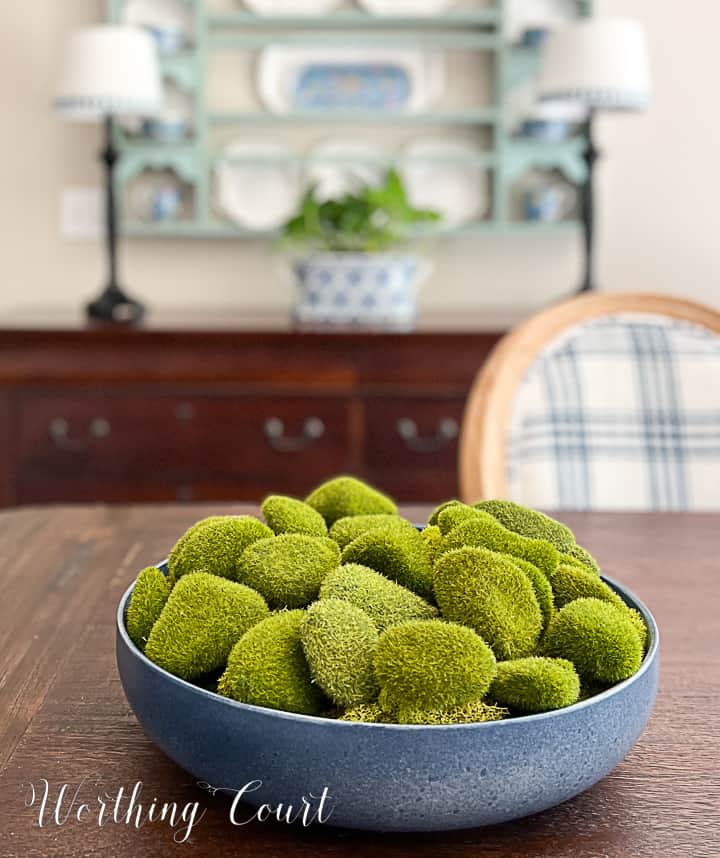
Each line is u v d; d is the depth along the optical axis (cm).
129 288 262
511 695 44
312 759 43
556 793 45
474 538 52
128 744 56
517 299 262
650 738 57
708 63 255
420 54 253
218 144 259
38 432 213
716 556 93
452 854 46
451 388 210
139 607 52
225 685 46
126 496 214
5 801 50
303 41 248
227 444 212
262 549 52
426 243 260
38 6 253
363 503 63
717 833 48
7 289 261
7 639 71
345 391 210
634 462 120
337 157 254
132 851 46
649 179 258
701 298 261
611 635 47
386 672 43
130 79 219
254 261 261
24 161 257
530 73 249
